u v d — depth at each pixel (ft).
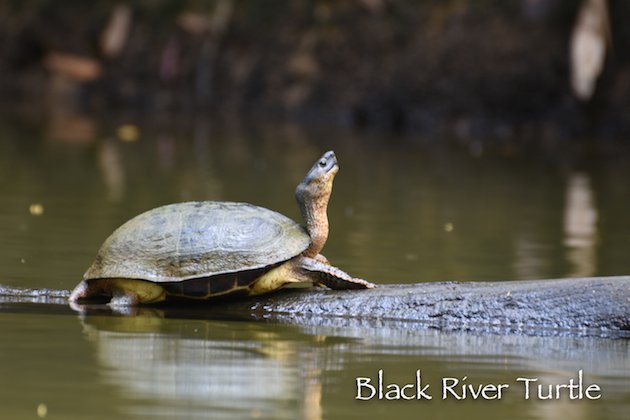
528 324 72.74
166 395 55.57
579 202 142.61
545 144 215.10
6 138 198.08
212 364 61.67
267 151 190.39
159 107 270.26
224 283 72.90
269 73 262.47
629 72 218.38
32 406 53.16
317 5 262.67
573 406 56.44
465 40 234.58
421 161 184.34
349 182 156.35
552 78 225.56
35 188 139.95
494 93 230.48
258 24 267.18
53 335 67.21
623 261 100.94
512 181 162.91
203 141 204.33
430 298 74.33
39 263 91.66
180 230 74.02
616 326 72.08
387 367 62.59
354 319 73.87
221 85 268.62
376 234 113.60
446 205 137.08
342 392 57.47
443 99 236.22
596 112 222.07
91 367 60.18
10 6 295.69
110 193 136.77
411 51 241.14
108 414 52.26
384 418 53.78
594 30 209.05
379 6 250.78
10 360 61.16
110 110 263.90
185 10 279.28
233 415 52.80
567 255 104.01
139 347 64.90
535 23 229.25
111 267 74.13
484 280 89.61
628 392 59.16
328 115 250.16
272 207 126.93
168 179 151.33
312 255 75.56
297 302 75.20
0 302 76.33
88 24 289.74
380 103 244.22
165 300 76.69
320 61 254.47
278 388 57.57
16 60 293.84
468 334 71.92
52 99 280.72
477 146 210.18
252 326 71.77
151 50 278.05
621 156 198.08
